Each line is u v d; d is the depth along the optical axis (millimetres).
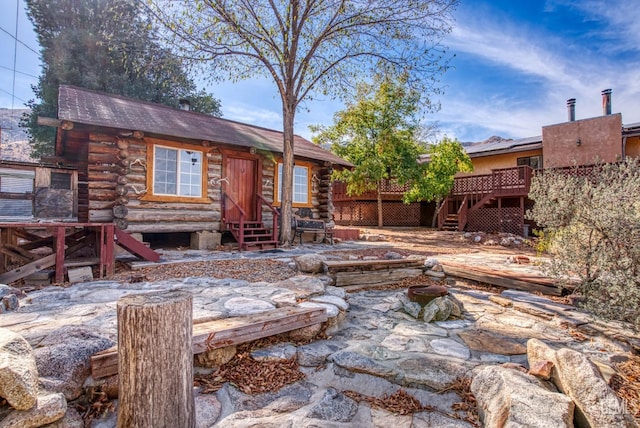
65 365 2367
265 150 10164
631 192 3773
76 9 19438
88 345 2570
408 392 2703
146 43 10602
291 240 10422
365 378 2879
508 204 17641
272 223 10977
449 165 17469
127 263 6465
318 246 10633
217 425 2281
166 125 8812
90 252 7148
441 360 3117
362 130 18453
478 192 17812
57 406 2092
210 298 4250
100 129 7680
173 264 6500
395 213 22812
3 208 9195
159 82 20234
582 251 4020
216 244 9500
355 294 5648
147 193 8422
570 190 4344
